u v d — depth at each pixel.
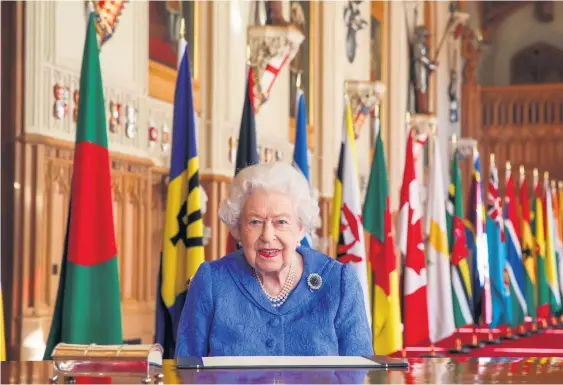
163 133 9.12
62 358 1.95
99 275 4.65
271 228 2.81
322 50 13.55
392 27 17.62
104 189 4.70
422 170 19.77
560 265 18.75
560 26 26.12
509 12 26.48
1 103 6.73
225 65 10.02
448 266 10.94
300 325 2.84
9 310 6.72
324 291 2.89
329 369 2.09
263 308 2.85
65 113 7.19
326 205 13.39
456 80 23.20
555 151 25.59
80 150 4.68
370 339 2.93
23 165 6.75
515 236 15.02
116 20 7.80
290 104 12.65
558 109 25.66
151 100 8.86
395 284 8.22
